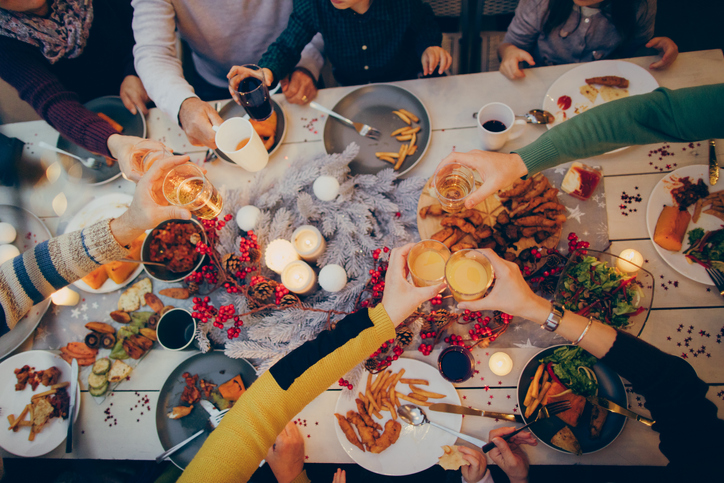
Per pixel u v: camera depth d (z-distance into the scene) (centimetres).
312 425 126
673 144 131
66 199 157
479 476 118
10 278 114
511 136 141
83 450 133
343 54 173
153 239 134
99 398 135
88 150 152
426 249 107
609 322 110
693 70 135
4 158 158
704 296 120
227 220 130
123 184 157
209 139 142
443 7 207
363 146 147
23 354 139
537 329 124
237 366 130
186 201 120
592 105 137
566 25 159
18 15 153
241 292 126
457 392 122
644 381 93
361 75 188
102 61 189
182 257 130
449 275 101
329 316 116
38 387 136
